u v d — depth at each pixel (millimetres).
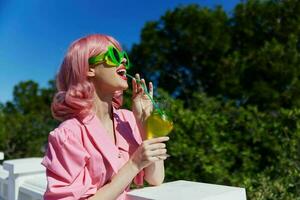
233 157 4602
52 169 1823
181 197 1642
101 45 2008
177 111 4891
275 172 4137
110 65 1982
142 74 16734
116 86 2014
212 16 15461
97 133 1911
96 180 1865
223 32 15359
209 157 4414
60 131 1879
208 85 15578
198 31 15422
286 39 14180
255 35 14797
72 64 1988
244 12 14953
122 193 1854
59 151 1846
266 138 4504
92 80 2045
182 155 4516
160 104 2057
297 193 3502
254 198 3348
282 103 12859
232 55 14383
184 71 16469
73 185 1793
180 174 4445
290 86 12961
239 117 4891
